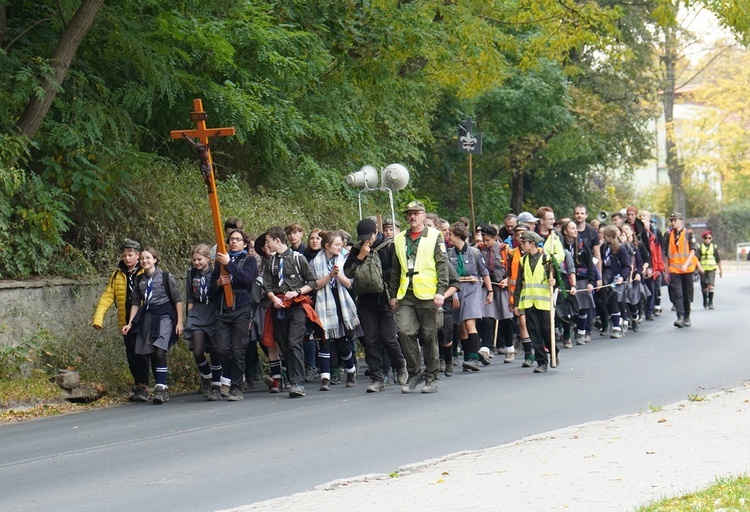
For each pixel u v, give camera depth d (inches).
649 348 780.0
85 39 737.6
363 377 684.7
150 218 738.8
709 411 469.4
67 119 710.5
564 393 561.9
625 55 1061.1
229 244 596.1
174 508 329.4
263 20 863.7
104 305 595.5
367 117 1058.7
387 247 595.8
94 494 352.8
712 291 1182.3
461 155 1551.4
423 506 304.3
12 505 341.1
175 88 775.1
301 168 954.7
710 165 2869.1
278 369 611.2
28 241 660.1
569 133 1652.3
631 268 894.4
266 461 400.8
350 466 387.5
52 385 599.8
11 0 729.6
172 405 577.0
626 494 307.4
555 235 780.6
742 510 278.5
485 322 736.3
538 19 1039.6
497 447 406.9
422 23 958.4
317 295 612.7
